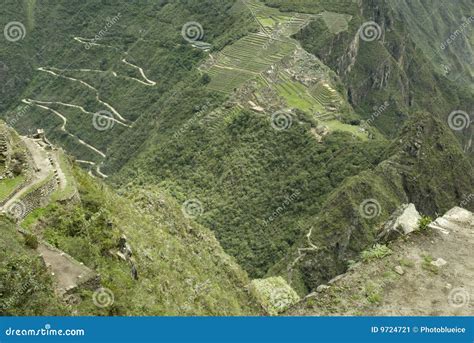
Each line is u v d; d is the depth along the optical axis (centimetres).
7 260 1667
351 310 1549
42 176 2559
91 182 3017
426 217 1853
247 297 3112
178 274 2580
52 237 2141
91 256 2094
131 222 2794
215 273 3103
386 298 1570
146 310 1978
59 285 1767
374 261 1705
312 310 1578
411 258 1702
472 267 1656
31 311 1589
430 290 1584
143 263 2373
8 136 2622
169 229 3175
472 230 1834
